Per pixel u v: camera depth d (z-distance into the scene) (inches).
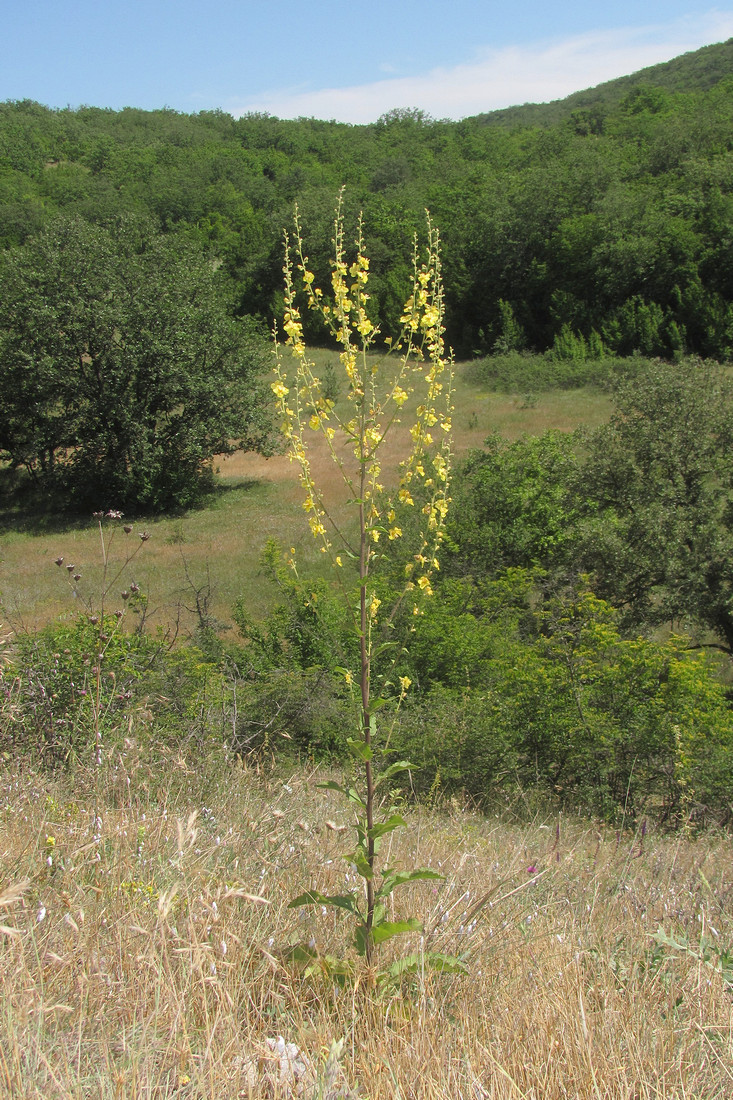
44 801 135.6
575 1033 82.1
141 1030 73.4
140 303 1189.1
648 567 574.9
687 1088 76.4
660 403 636.7
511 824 274.8
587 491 663.1
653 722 349.4
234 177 2864.2
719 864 200.7
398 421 107.9
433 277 110.4
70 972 81.3
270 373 1359.5
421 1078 71.9
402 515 607.2
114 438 1192.2
